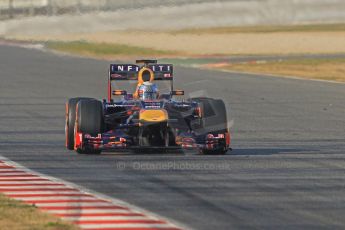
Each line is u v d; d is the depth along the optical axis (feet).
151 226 90.79
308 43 569.64
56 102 253.85
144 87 151.84
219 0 613.11
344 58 451.12
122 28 437.99
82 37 436.76
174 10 508.53
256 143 166.40
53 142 165.78
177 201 104.83
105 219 94.12
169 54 490.08
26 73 370.32
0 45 522.06
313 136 178.70
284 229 89.86
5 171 128.77
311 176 124.57
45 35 460.14
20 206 100.48
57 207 100.83
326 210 99.60
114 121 150.51
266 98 268.62
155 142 143.64
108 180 120.06
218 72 383.24
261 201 104.94
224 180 120.26
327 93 285.02
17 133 181.06
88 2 434.30
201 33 574.97
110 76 153.48
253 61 445.37
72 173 126.31
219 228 90.27
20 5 497.05
